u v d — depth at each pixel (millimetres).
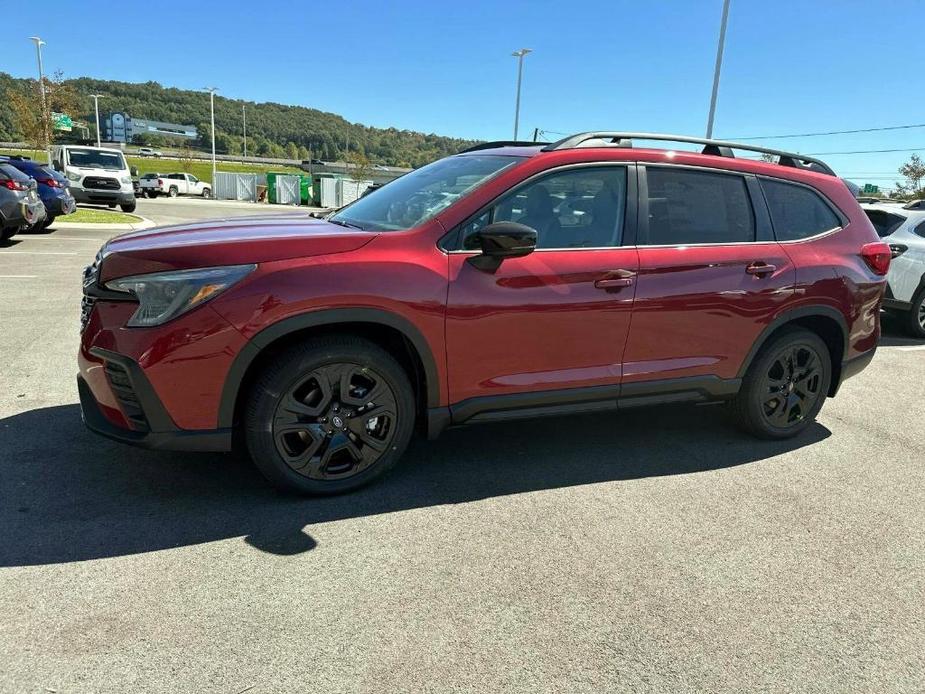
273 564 2666
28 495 3088
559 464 3785
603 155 3557
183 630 2258
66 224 16016
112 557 2646
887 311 8125
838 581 2766
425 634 2305
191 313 2775
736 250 3811
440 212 3240
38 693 1953
